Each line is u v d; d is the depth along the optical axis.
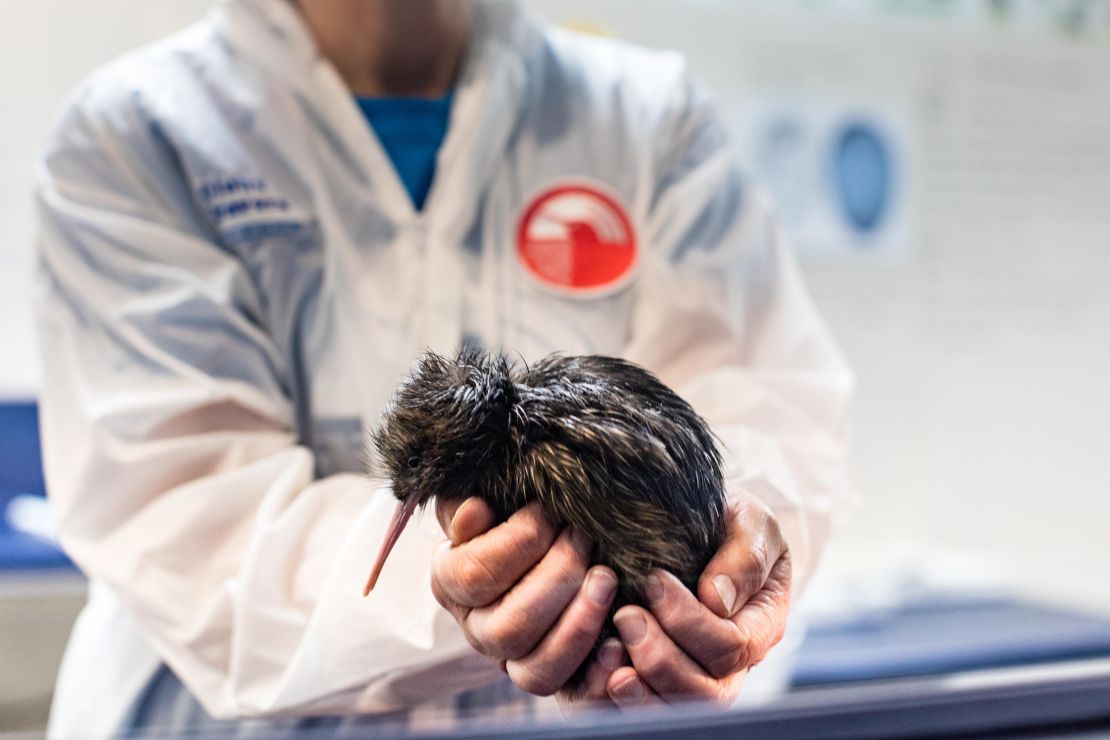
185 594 1.03
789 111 3.45
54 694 1.14
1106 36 3.74
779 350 1.29
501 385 0.82
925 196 3.61
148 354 1.12
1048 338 3.76
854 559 3.49
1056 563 3.67
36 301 1.17
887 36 3.52
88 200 1.17
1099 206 3.79
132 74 1.23
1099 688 0.68
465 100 1.24
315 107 1.22
